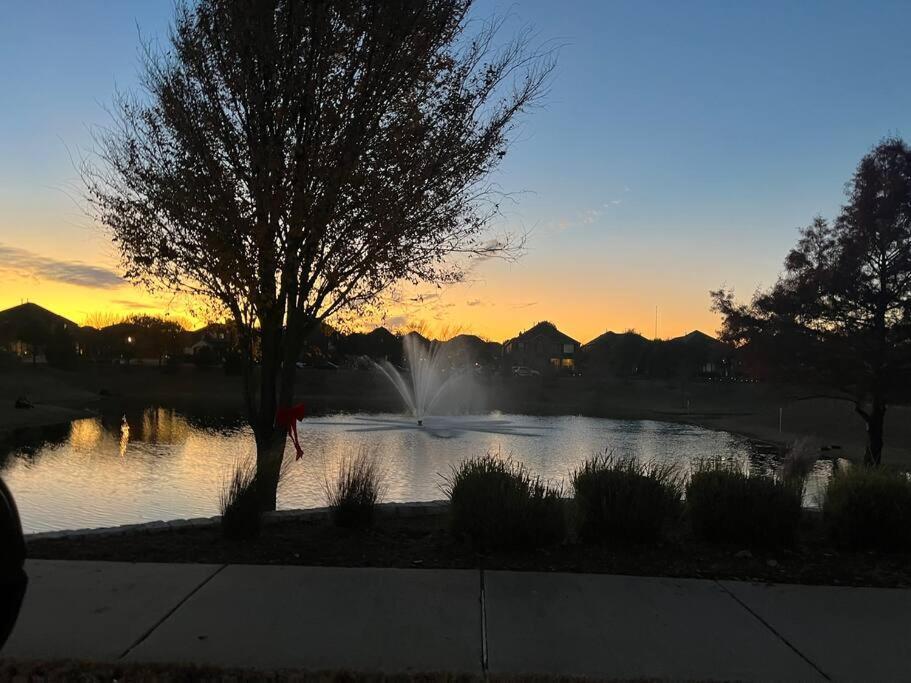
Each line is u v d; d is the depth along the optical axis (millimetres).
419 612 4590
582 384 84438
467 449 29281
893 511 6258
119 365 95500
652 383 83750
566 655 3963
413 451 28266
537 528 6113
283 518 7285
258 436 8594
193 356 96812
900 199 22188
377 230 7434
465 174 7867
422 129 7473
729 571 5617
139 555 5863
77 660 3754
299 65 7266
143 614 4496
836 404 47281
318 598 4828
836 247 23766
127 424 43969
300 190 7180
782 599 4957
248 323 8469
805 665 3895
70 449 30078
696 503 6598
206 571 5398
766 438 39875
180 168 7383
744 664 3891
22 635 4141
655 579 5355
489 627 4352
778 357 24234
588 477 6805
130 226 7516
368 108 7426
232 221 7215
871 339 22344
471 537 6254
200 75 7480
